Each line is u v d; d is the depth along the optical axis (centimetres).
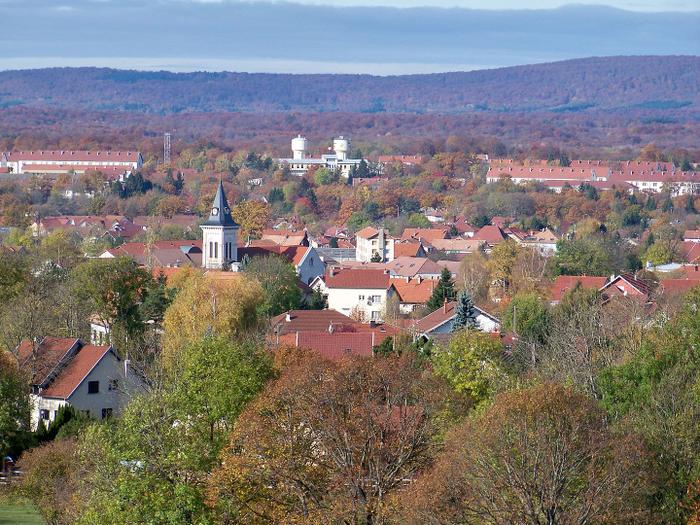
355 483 11306
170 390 13950
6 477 15250
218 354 13975
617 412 12156
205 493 11338
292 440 11856
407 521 10262
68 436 16175
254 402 12644
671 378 11962
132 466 11469
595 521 9825
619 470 10038
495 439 10238
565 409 10825
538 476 9944
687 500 10319
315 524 11112
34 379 19362
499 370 16225
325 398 12281
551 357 17288
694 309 16850
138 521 11138
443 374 16362
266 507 11550
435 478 10288
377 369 13088
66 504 13112
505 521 9756
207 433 12788
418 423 12138
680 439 10894
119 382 19100
